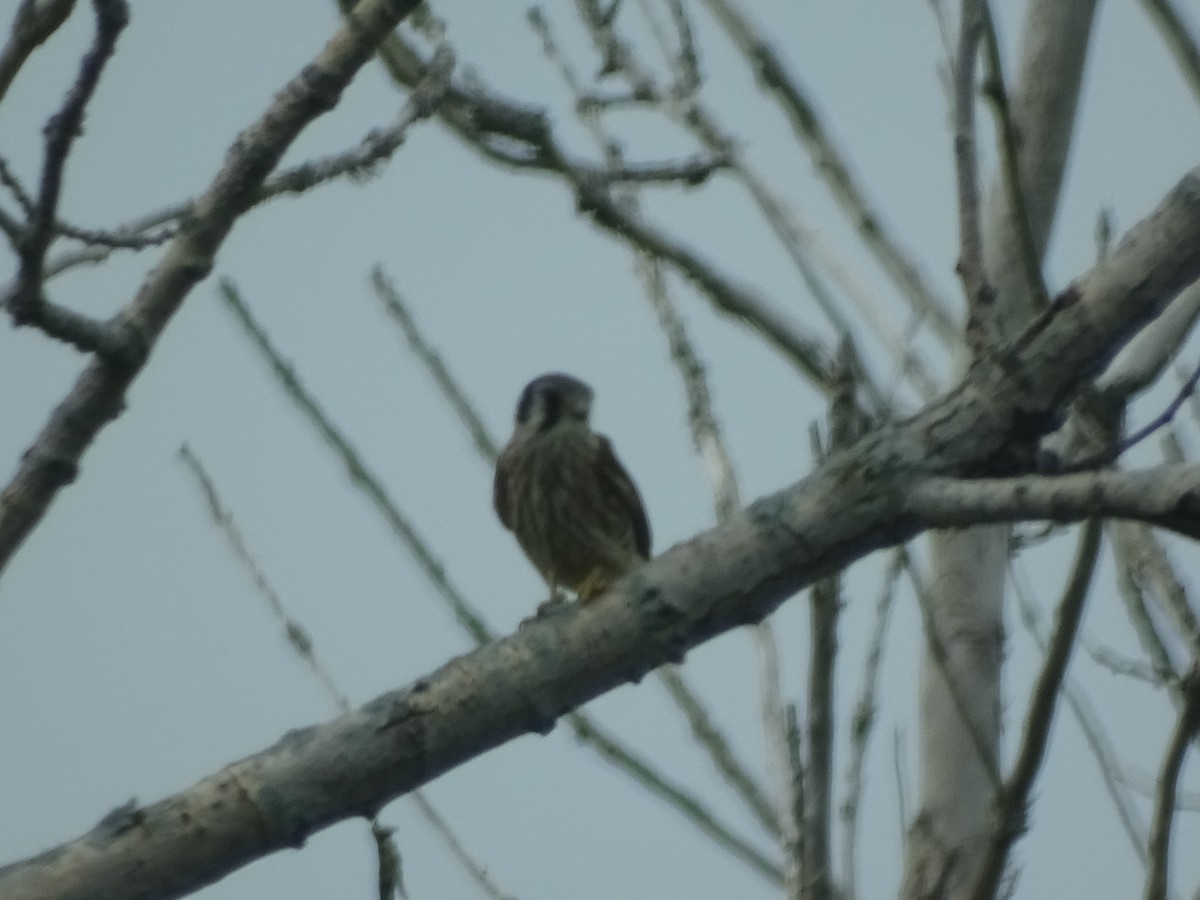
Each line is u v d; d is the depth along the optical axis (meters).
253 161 7.68
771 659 8.59
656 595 7.45
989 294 7.52
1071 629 6.96
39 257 7.08
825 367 9.62
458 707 7.39
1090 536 6.91
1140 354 8.78
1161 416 7.12
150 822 7.16
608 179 10.36
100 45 6.73
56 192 6.98
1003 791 7.02
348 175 8.40
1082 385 7.36
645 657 7.45
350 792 7.32
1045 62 9.88
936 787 8.48
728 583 7.42
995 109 7.89
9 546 7.41
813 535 7.35
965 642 8.73
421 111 8.67
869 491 7.28
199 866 7.17
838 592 7.41
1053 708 6.98
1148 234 7.32
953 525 7.12
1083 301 7.32
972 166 7.66
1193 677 6.96
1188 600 9.47
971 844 8.27
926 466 7.28
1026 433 7.32
